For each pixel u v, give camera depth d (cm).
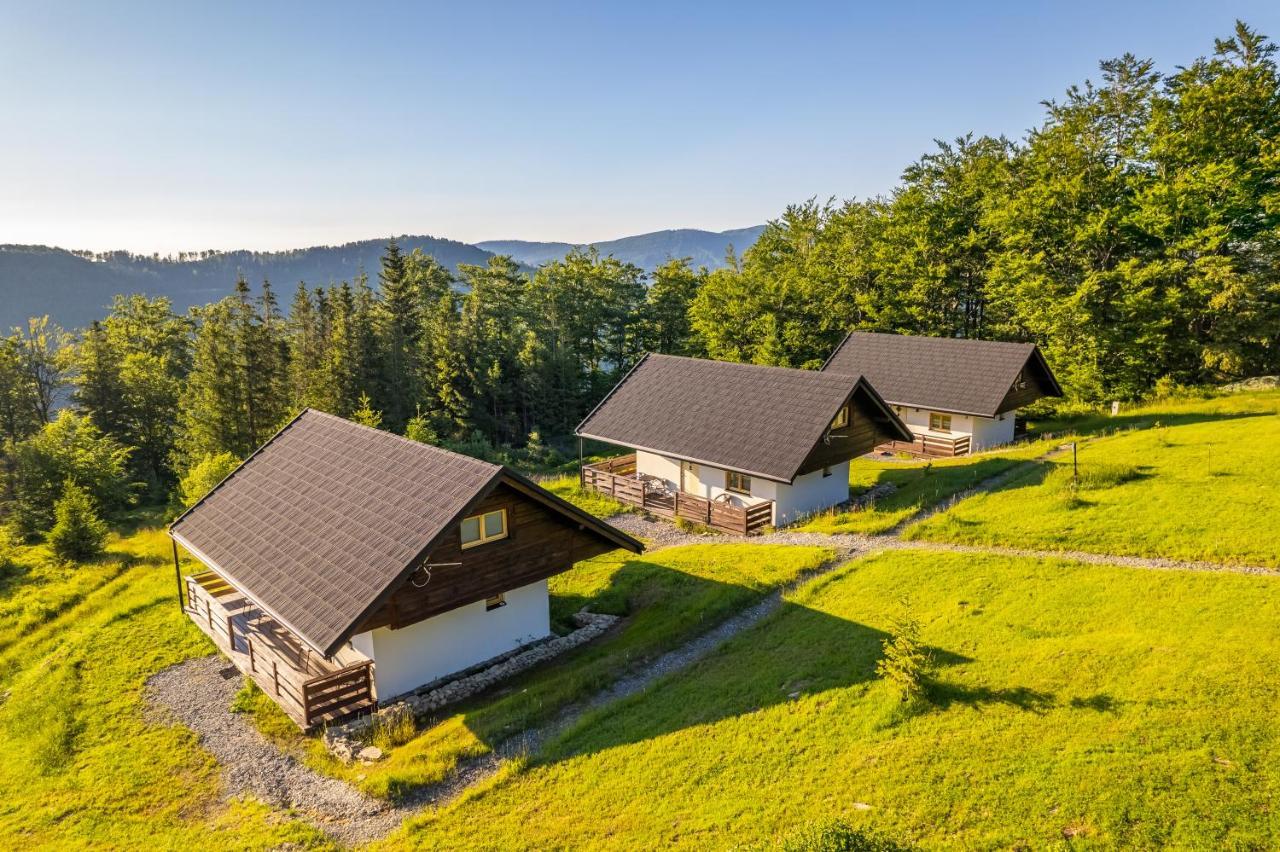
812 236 7975
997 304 5519
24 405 6594
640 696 1692
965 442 4006
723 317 6838
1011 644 1628
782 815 1188
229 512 2230
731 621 2078
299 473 2259
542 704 1714
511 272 9669
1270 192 4294
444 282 10700
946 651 1642
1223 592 1716
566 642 2106
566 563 2088
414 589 1764
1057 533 2298
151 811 1470
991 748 1258
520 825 1288
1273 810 1017
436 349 6969
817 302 6359
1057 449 3594
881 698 1479
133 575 2984
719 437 3206
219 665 2092
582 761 1462
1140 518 2298
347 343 6644
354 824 1366
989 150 6475
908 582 2088
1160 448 3089
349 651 1934
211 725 1784
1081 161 4828
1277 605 1609
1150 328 4431
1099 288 4700
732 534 2988
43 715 1853
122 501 5072
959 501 2878
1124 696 1343
